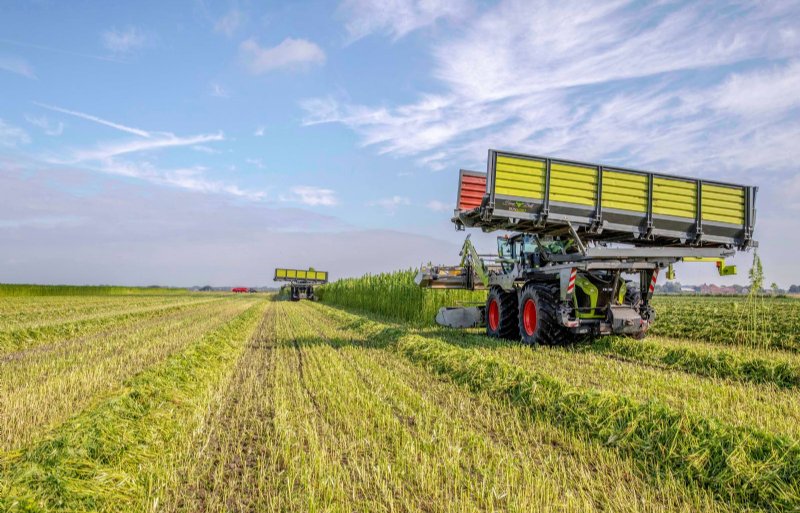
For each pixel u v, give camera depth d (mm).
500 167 9445
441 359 8766
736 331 13586
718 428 4500
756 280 11805
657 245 10875
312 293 54094
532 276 11391
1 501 3260
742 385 7473
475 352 8711
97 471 3914
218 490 3809
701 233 10078
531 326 10961
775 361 8172
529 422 5469
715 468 4086
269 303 42219
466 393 6801
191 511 3500
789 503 3564
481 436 4840
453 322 14406
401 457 4273
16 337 12742
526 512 3367
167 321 19328
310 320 20922
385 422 5277
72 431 4566
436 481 3826
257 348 11680
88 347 11648
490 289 13211
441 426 5188
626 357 9867
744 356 8719
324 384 7262
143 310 24078
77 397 6426
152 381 6797
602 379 7328
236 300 47156
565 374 7641
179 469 4223
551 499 3600
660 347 9781
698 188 10117
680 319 17188
